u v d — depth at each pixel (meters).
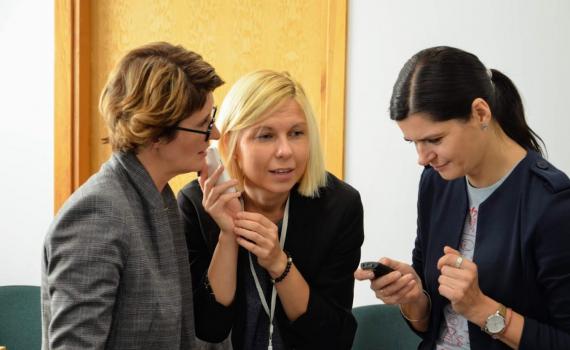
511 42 2.38
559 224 1.19
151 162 1.23
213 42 2.75
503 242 1.29
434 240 1.46
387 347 2.05
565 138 2.35
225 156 1.47
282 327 1.52
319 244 1.52
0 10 2.82
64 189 2.80
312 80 2.68
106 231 1.10
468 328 1.35
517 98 1.32
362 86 2.54
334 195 1.56
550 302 1.22
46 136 2.83
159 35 2.79
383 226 2.57
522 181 1.28
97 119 2.85
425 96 1.19
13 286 2.36
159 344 1.18
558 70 2.34
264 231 1.37
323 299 1.49
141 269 1.15
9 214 2.90
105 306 1.07
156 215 1.21
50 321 1.10
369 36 2.51
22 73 2.83
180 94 1.15
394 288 1.43
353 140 2.57
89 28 2.81
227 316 1.45
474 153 1.23
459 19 2.42
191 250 1.55
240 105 1.38
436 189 1.49
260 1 2.70
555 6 2.32
